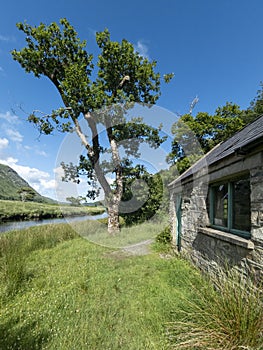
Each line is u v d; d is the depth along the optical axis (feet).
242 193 9.29
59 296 10.02
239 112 49.32
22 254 17.30
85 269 14.07
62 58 30.53
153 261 15.76
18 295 10.37
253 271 7.72
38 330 7.30
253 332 5.54
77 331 7.28
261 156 7.55
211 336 5.78
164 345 6.50
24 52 29.53
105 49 30.09
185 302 8.59
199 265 13.30
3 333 7.19
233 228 10.08
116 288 10.82
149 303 9.11
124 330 7.33
